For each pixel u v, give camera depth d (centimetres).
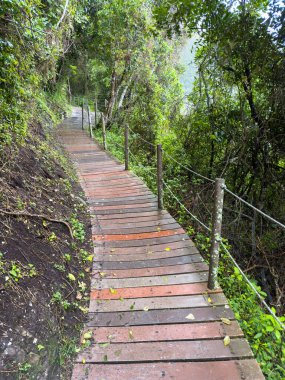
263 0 541
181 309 267
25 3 324
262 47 551
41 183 444
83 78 2092
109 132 1347
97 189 620
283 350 271
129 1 1134
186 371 206
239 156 617
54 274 285
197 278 312
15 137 457
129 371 208
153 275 321
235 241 584
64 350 221
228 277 389
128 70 1311
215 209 277
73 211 456
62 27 724
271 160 607
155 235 413
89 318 260
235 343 228
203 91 751
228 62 606
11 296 227
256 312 335
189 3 576
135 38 1211
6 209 309
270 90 569
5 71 333
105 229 435
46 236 329
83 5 1162
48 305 245
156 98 1335
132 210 505
